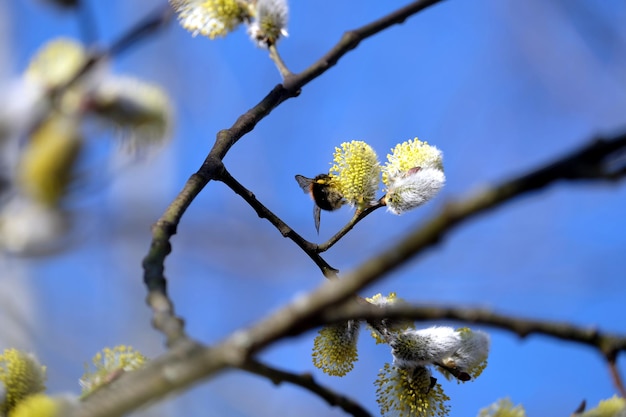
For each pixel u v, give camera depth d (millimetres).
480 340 1257
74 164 1188
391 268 1007
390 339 1257
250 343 1082
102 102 1195
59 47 1200
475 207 997
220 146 1291
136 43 1213
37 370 1190
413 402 1260
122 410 1111
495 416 1205
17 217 1188
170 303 1161
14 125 1188
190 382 1109
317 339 1268
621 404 1174
